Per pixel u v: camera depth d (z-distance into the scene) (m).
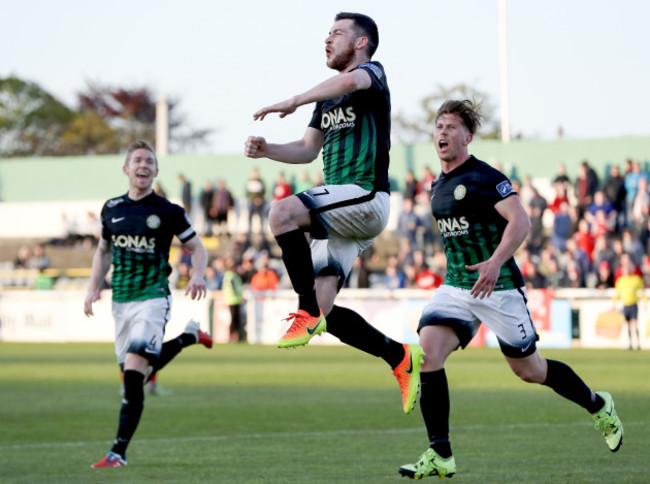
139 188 26.92
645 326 78.38
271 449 26.67
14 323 95.38
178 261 96.88
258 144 19.88
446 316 21.59
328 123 19.44
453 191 21.44
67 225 111.81
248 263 92.81
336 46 19.77
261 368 60.25
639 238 85.62
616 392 41.66
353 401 40.03
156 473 22.67
